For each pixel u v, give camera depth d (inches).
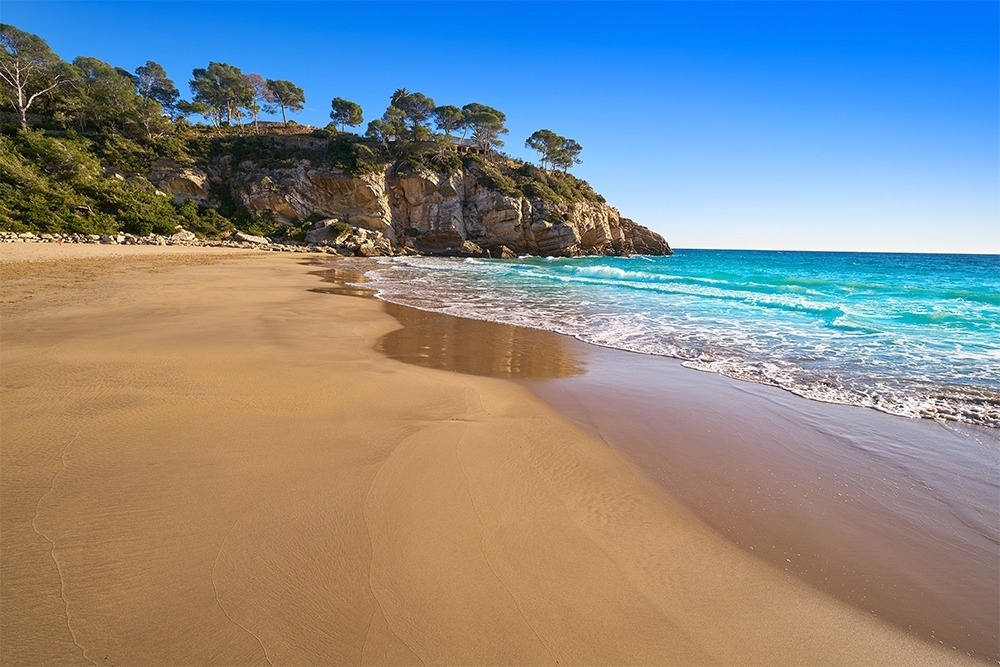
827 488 150.4
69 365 233.6
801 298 653.9
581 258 2185.0
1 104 1780.3
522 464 157.3
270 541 108.3
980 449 180.1
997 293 703.7
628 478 152.3
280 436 165.6
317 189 2003.0
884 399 235.5
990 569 113.1
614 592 100.1
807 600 100.7
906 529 129.2
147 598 89.4
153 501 121.0
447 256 2086.6
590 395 240.5
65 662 75.1
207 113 2544.3
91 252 1031.6
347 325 409.7
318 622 87.2
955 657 87.7
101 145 1800.0
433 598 94.8
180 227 1664.6
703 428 198.1
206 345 294.4
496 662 81.6
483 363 301.3
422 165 2155.5
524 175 2522.1
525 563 107.5
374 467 146.5
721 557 114.1
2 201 1248.8
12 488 123.0
